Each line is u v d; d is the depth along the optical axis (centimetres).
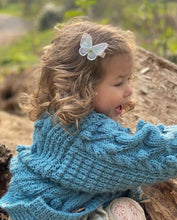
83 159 159
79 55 154
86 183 161
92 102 158
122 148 154
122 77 159
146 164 158
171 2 735
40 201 162
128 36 164
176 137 162
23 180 171
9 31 1443
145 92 250
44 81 165
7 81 544
